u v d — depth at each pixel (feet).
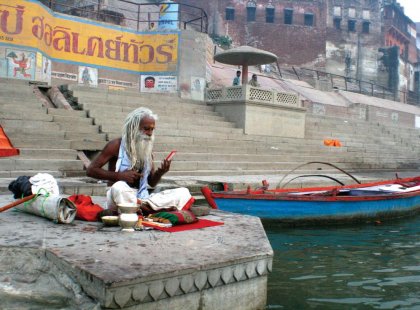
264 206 23.59
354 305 12.67
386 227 26.14
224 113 52.49
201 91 63.87
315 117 68.08
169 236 11.19
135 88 62.59
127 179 12.87
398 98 148.56
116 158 13.61
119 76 61.21
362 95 112.88
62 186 22.43
